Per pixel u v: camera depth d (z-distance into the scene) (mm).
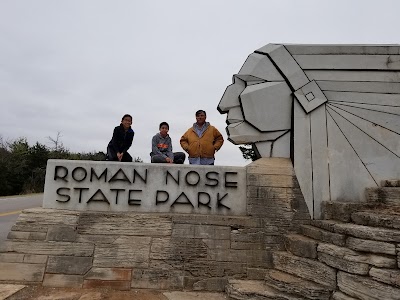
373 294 3271
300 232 4688
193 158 5719
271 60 5289
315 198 4840
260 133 5148
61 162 4898
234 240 4594
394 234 3330
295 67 5223
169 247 4527
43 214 4562
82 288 4344
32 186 29578
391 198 4438
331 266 3748
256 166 4918
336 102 5117
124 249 4496
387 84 5145
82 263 4434
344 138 5027
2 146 34656
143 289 4387
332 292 3658
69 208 4789
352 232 3664
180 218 4625
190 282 4430
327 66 5195
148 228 4574
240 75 5312
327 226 4152
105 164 4914
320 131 5035
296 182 4875
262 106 5172
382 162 4969
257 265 4523
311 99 5098
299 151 4965
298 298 3713
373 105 5102
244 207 4879
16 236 4473
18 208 14453
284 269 4262
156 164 4945
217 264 4504
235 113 5246
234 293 4059
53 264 4414
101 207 4812
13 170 28938
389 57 5191
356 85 5156
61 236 4496
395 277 3152
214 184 4918
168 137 6086
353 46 5230
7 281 4348
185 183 4914
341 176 4926
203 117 5844
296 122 5051
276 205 4781
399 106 5090
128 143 5922
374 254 3445
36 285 4340
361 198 4875
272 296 3812
